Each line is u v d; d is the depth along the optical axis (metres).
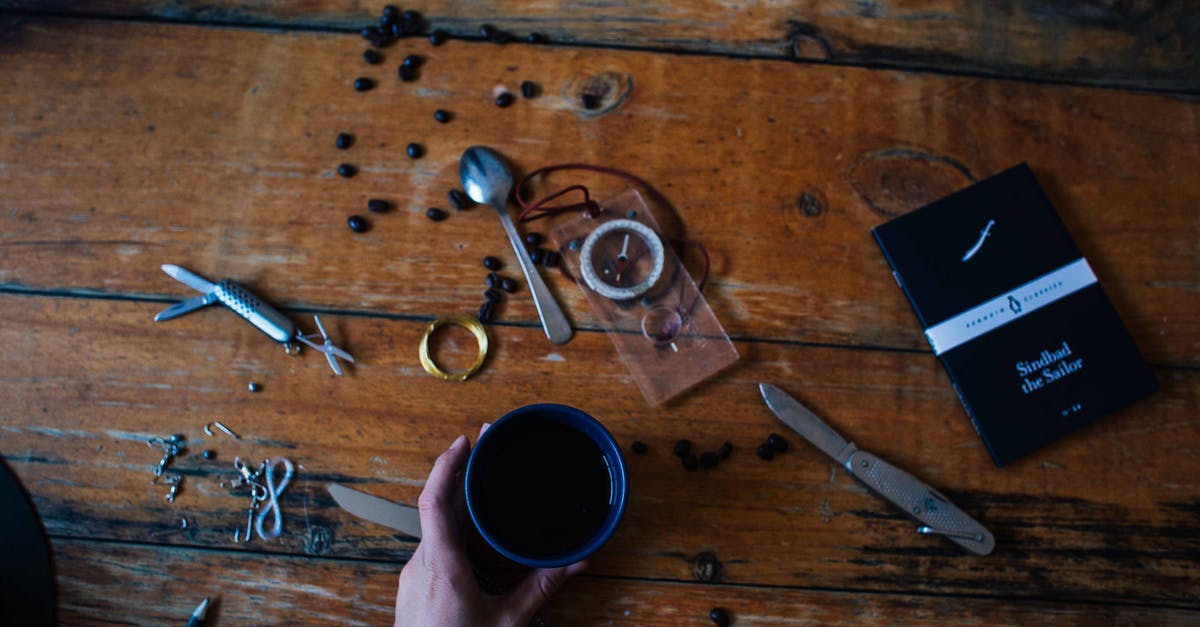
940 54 0.82
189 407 0.77
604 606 0.75
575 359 0.77
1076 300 0.77
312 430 0.76
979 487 0.76
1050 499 0.76
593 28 0.82
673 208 0.79
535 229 0.79
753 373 0.77
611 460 0.69
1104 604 0.75
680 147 0.80
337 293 0.78
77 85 0.81
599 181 0.80
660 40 0.82
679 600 0.75
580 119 0.81
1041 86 0.81
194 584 0.75
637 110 0.81
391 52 0.81
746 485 0.76
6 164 0.80
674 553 0.75
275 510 0.76
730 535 0.75
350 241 0.79
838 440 0.75
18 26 0.81
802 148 0.80
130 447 0.76
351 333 0.78
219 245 0.79
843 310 0.78
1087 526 0.76
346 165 0.80
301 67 0.81
